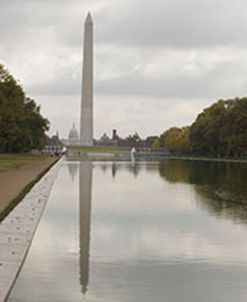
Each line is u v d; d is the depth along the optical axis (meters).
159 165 109.56
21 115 115.88
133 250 20.80
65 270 17.34
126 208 34.00
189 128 187.00
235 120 133.62
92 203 36.62
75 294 14.86
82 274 16.94
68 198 39.78
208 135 148.75
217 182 59.34
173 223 27.92
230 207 35.25
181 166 104.56
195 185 54.75
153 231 25.31
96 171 80.31
